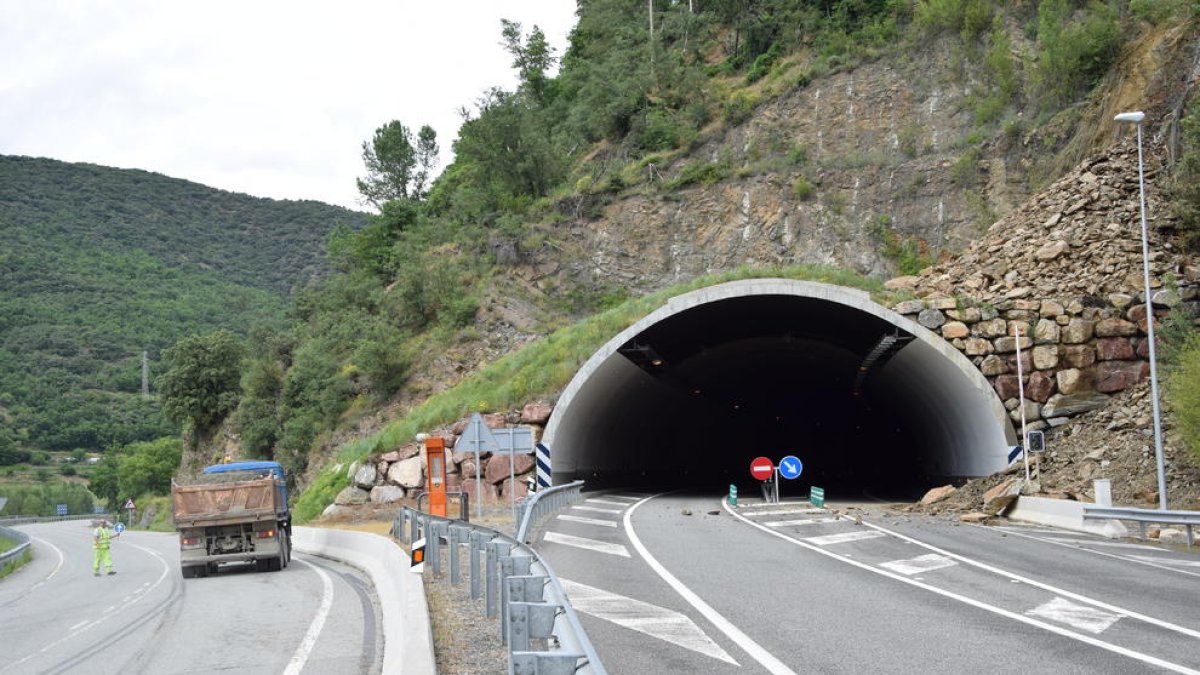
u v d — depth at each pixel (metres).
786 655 9.05
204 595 18.80
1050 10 51.16
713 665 8.66
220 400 73.31
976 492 28.22
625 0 85.62
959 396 32.06
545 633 6.61
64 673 10.84
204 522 22.34
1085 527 21.53
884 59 58.72
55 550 45.03
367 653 11.13
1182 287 30.22
